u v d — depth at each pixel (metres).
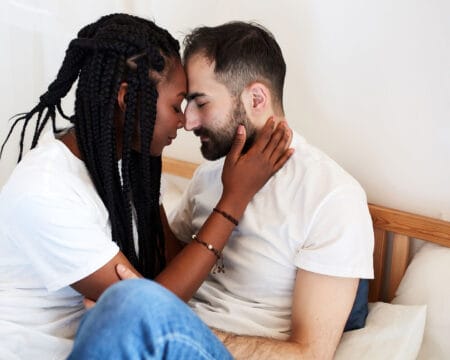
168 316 0.61
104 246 0.89
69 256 0.87
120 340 0.58
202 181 1.30
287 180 1.08
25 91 1.84
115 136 0.96
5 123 1.84
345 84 1.34
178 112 1.01
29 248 0.88
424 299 1.12
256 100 1.05
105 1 1.84
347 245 0.96
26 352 0.92
